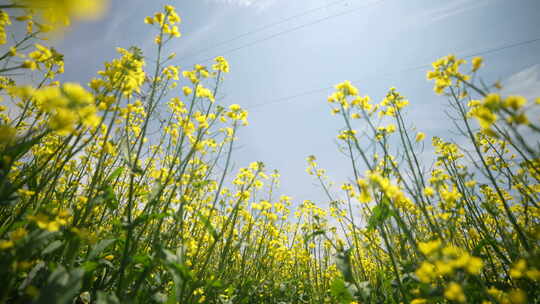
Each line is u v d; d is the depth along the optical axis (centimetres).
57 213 158
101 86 162
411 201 212
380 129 225
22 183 145
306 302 382
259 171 242
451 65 171
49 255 182
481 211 250
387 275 271
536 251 157
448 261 124
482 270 232
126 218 183
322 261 403
